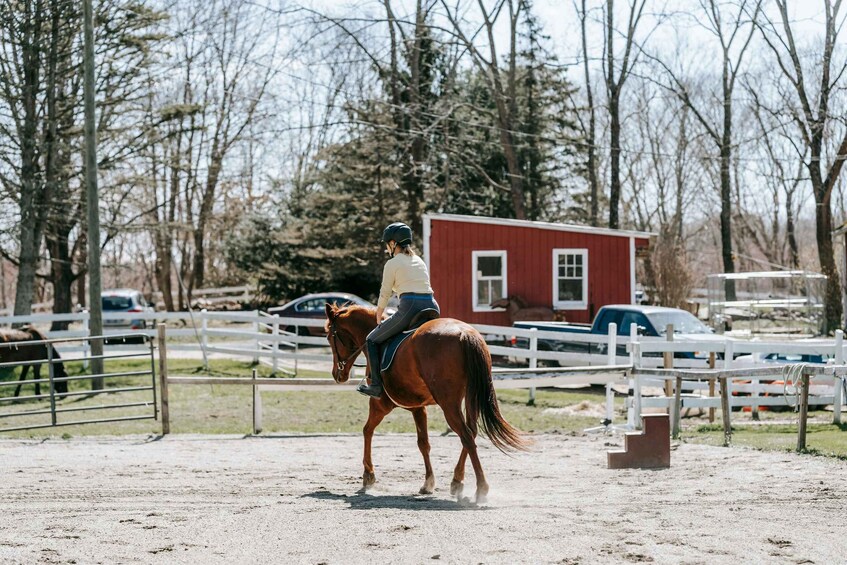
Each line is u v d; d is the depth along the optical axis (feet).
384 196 138.72
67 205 97.91
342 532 24.16
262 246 150.00
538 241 97.91
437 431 52.06
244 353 78.33
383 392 32.78
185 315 83.30
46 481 35.06
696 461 38.65
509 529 23.93
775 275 89.15
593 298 97.66
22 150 92.53
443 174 147.95
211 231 190.80
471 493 32.40
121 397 66.95
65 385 67.62
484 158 154.10
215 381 51.85
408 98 144.25
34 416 59.16
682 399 50.67
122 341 104.01
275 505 28.99
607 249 98.17
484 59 132.57
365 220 138.82
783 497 29.04
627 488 32.27
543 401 65.26
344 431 52.49
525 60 153.69
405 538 23.27
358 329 35.35
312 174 153.79
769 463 36.91
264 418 57.26
